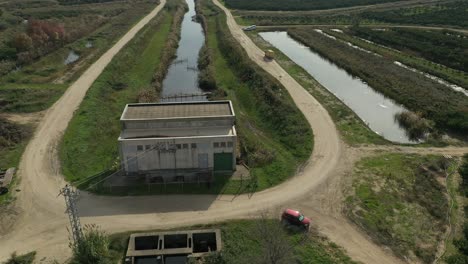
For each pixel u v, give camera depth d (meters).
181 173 52.44
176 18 157.25
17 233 43.28
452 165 55.38
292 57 111.62
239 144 61.84
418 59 103.31
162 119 53.06
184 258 40.88
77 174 53.31
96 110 72.75
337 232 43.22
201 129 53.94
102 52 105.88
